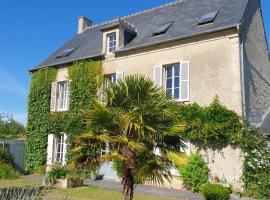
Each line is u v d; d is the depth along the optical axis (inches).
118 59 652.1
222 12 577.6
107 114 257.0
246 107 510.3
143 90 270.2
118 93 267.1
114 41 673.0
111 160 250.7
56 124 724.0
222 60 521.3
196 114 518.0
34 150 762.8
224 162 496.4
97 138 257.8
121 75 637.3
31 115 783.1
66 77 732.7
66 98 738.8
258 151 476.1
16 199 299.6
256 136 480.1
